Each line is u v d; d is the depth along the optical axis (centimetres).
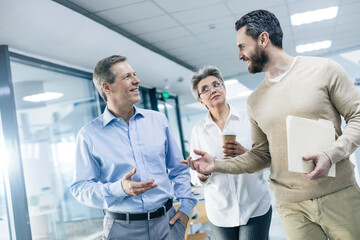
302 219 155
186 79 738
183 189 188
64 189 399
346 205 143
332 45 739
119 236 167
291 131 133
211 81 222
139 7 409
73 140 430
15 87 350
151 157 177
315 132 137
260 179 216
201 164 176
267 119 156
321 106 142
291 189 154
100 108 489
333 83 140
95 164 178
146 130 182
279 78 153
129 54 479
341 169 143
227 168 174
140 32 499
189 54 665
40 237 355
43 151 376
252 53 153
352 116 138
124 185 153
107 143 175
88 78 469
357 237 143
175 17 460
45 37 332
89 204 170
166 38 546
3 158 310
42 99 387
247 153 179
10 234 306
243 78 925
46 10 311
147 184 148
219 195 215
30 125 363
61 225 384
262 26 148
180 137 846
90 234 425
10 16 284
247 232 211
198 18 477
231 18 494
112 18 430
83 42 381
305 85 145
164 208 173
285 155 153
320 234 155
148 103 691
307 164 136
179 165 193
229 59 745
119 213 168
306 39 668
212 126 227
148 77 598
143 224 166
